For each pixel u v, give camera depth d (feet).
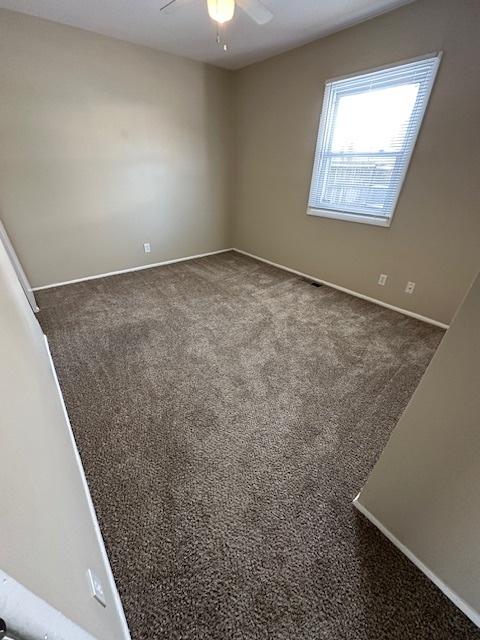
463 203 7.62
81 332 8.25
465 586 2.98
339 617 3.05
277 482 4.36
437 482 2.91
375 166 9.06
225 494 4.19
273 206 12.95
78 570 2.03
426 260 8.73
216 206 14.52
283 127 11.29
